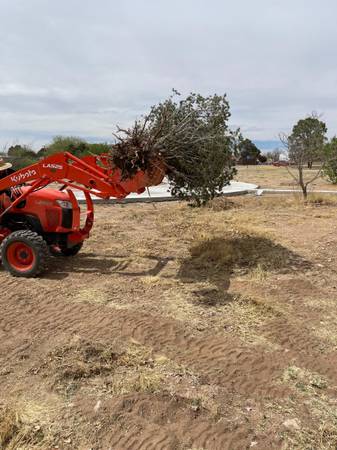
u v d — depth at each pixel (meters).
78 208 6.66
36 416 3.17
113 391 3.46
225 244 7.71
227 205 12.48
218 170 6.63
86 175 5.96
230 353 4.09
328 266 6.77
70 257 7.20
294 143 14.48
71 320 4.68
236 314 4.91
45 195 6.38
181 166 6.39
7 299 5.28
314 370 3.94
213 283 5.95
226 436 3.03
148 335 4.34
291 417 3.28
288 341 4.39
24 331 4.48
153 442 2.95
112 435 3.01
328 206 12.30
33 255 5.93
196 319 4.73
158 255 7.41
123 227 9.69
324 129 14.74
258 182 23.05
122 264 6.83
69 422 3.12
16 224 6.50
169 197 14.09
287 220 10.18
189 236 8.81
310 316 5.04
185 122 6.12
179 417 3.20
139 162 5.70
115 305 5.07
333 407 3.43
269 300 5.43
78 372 3.68
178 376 3.69
